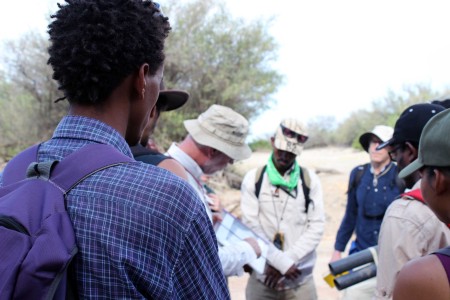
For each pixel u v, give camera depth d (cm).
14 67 1509
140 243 119
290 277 386
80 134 133
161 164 220
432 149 145
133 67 134
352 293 335
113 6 131
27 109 1562
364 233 436
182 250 125
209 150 294
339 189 1462
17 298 105
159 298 120
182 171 226
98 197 120
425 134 149
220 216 314
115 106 136
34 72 1514
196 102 1539
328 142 3322
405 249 222
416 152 249
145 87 139
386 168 430
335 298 656
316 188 428
